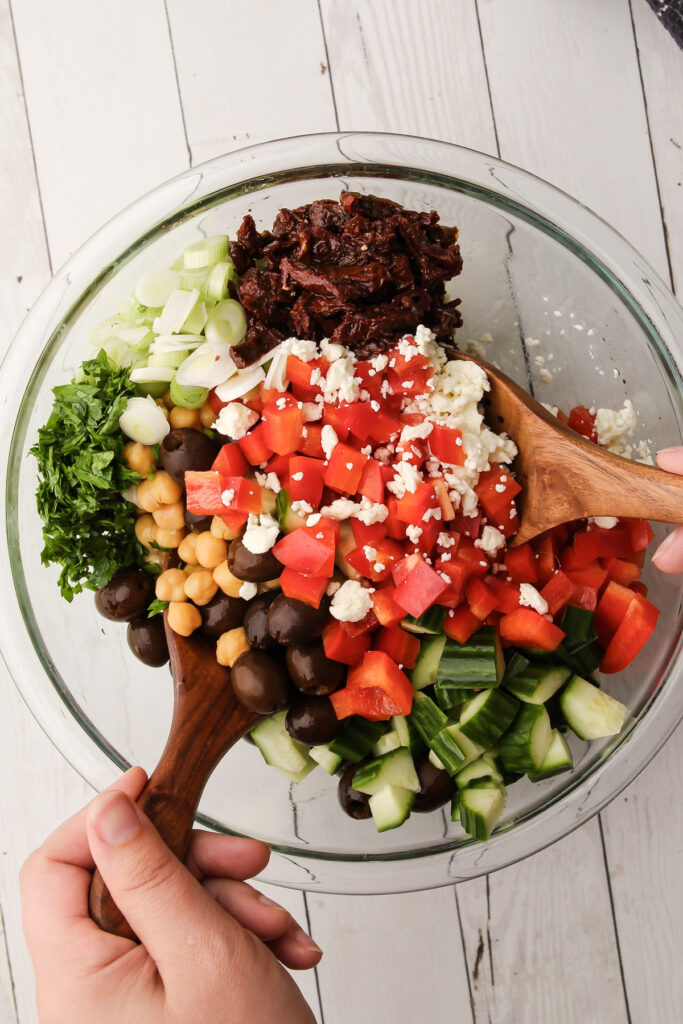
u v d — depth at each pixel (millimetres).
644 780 526
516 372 498
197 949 383
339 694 448
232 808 492
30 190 532
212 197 481
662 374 493
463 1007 529
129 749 492
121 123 531
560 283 498
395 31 530
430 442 441
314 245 437
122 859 380
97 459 443
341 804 472
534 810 479
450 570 441
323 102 530
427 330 435
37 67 531
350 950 530
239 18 529
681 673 487
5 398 486
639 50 528
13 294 533
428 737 455
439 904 530
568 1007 529
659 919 527
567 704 463
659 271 530
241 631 452
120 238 489
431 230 443
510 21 529
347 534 446
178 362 455
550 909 528
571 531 475
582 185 530
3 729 533
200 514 442
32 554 485
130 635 465
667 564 446
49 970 396
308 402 446
